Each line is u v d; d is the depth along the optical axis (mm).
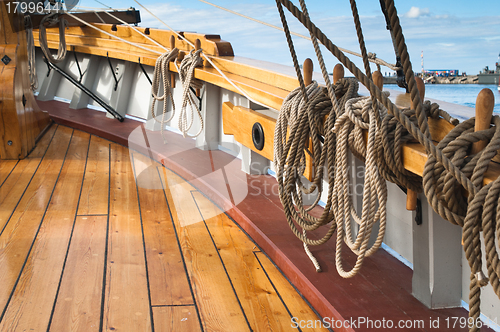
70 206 2811
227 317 1686
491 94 983
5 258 2113
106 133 4523
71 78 5016
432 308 1601
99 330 1585
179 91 4234
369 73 1184
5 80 3691
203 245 2309
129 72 5055
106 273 1990
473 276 994
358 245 1498
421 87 1270
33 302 1748
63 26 4809
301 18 1094
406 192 1516
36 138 4371
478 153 999
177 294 1836
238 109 2742
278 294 1856
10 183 3229
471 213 934
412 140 1271
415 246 1646
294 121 1830
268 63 3109
